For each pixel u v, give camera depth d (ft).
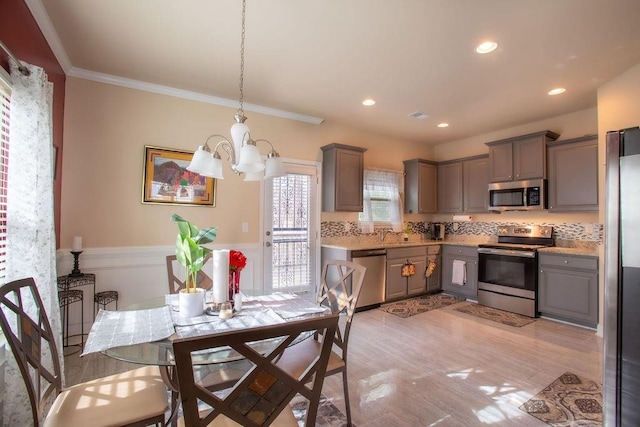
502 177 14.58
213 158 6.01
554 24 7.23
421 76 9.98
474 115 13.62
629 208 4.39
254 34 7.82
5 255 5.95
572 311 11.74
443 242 16.94
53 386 4.74
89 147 9.92
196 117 11.60
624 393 4.43
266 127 13.08
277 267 13.35
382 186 16.65
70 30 7.70
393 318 12.63
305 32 7.72
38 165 6.21
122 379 5.12
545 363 8.73
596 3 6.51
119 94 10.36
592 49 8.29
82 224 9.81
